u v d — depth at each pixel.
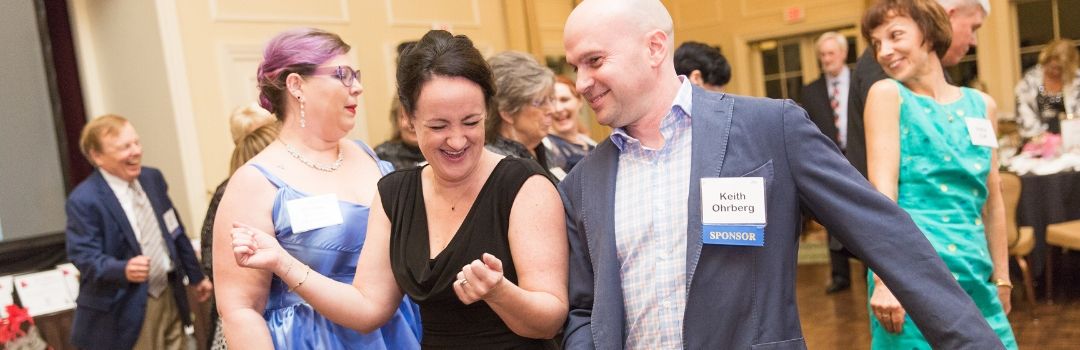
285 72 1.94
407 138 2.88
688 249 1.48
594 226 1.59
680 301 1.50
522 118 2.78
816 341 4.74
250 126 3.01
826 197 1.45
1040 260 5.12
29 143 5.11
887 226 1.42
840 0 9.17
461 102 1.55
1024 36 8.12
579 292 1.64
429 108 1.55
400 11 6.41
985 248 2.11
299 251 1.90
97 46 5.52
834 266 5.95
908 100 2.07
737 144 1.48
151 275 4.08
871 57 2.79
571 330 1.62
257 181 1.89
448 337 1.70
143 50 5.21
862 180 1.47
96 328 3.87
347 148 2.12
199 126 5.19
